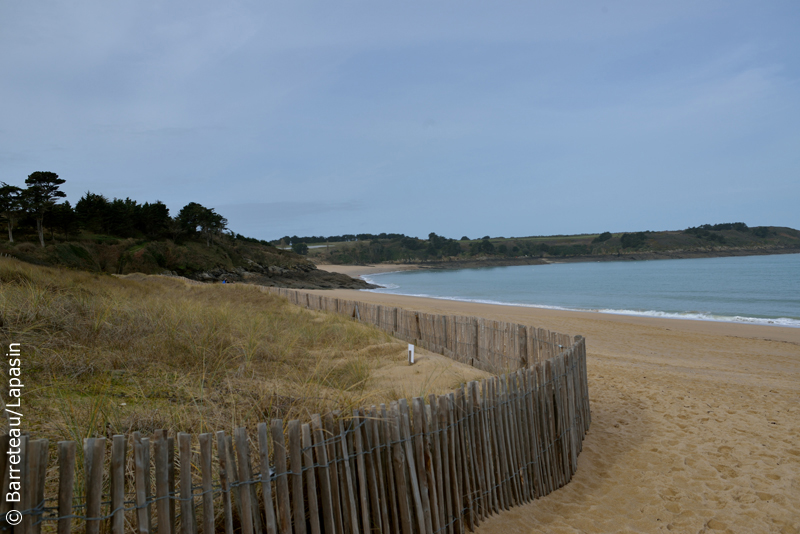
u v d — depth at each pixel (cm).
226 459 227
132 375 463
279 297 1805
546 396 424
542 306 3228
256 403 399
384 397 502
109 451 297
